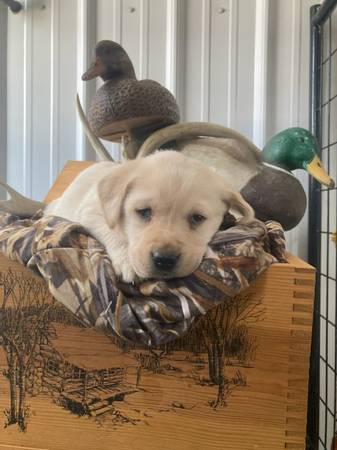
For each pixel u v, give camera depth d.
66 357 0.65
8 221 0.78
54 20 1.24
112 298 0.57
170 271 0.57
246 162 0.84
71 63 1.24
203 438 0.64
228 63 1.19
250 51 1.19
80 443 0.66
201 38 1.19
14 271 0.65
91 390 0.65
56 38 1.24
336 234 1.04
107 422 0.65
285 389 0.63
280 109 1.18
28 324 0.66
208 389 0.64
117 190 0.61
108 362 0.65
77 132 1.25
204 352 0.63
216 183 0.63
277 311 0.62
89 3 1.21
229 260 0.59
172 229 0.58
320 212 1.13
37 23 1.24
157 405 0.64
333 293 1.13
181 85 1.20
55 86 1.25
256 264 0.60
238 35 1.19
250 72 1.19
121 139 0.95
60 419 0.66
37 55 1.25
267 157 0.90
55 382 0.66
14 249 0.62
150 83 0.89
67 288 0.58
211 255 0.60
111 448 0.66
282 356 0.62
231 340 0.63
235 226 0.65
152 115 0.88
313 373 1.12
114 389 0.65
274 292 0.62
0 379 0.67
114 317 0.56
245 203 0.64
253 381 0.63
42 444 0.67
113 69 0.90
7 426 0.67
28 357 0.66
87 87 1.23
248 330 0.62
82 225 0.63
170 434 0.65
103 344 0.65
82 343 0.65
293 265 0.62
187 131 0.83
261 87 1.17
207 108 1.20
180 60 1.20
